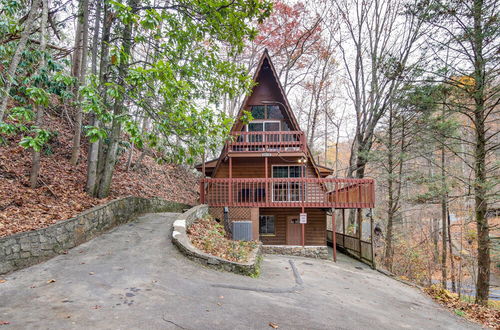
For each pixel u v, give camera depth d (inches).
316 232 585.6
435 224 829.2
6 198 275.9
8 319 139.3
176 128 281.9
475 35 370.0
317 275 335.3
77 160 448.8
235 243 362.9
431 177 484.7
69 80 263.4
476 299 403.5
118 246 282.7
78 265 228.1
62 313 149.2
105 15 346.6
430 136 482.6
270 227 588.1
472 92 392.2
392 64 465.1
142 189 535.8
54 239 247.6
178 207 605.3
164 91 262.1
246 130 586.9
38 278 198.4
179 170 845.2
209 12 294.5
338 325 178.4
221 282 226.7
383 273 426.6
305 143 541.6
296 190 550.6
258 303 193.2
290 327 161.5
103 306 160.6
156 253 269.7
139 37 299.7
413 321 226.1
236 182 495.8
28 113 227.8
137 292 184.4
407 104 478.6
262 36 841.5
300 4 787.4
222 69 323.6
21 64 300.8
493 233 563.5
